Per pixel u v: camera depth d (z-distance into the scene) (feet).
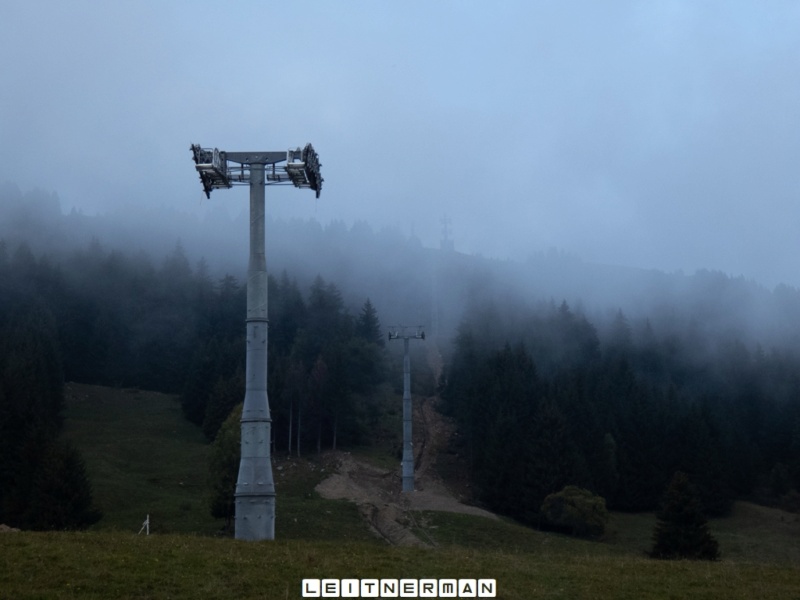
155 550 81.00
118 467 279.28
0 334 346.74
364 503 234.99
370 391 419.33
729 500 303.48
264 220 116.98
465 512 237.66
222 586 70.59
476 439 310.86
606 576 83.87
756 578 86.89
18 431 242.17
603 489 291.99
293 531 204.23
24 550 77.15
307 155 118.01
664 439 315.17
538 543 214.69
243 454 108.06
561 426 278.05
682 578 84.69
